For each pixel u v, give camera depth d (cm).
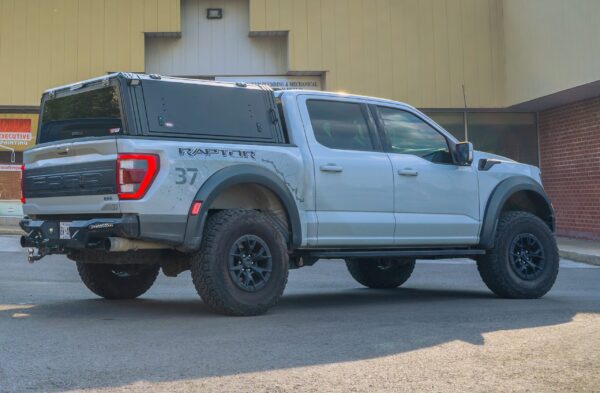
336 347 474
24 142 1736
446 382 394
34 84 1698
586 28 1387
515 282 757
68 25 1705
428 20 1731
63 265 1067
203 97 596
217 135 596
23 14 1705
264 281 595
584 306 689
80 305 673
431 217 717
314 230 637
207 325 548
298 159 632
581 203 1644
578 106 1636
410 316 611
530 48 1602
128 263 616
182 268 620
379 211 681
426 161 725
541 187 811
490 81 1731
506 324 569
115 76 567
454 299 757
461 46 1731
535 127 1791
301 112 653
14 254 1210
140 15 1706
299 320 579
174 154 557
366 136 694
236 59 1764
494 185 772
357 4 1723
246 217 588
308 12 1717
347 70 1716
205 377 395
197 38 1762
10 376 393
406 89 1722
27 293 770
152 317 588
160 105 572
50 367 412
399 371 415
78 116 614
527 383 394
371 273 876
